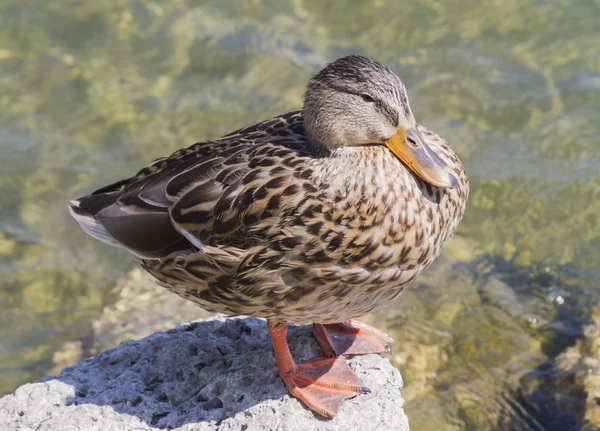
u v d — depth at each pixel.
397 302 10.60
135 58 14.37
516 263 11.23
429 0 14.91
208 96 13.80
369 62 6.46
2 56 14.29
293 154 6.42
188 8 14.91
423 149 6.39
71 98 13.81
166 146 13.08
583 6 14.84
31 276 11.45
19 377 10.18
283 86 13.89
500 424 9.16
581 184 12.27
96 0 14.94
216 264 6.23
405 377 9.67
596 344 10.04
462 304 10.60
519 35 14.52
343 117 6.38
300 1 14.98
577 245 11.48
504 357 9.92
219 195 6.29
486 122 13.23
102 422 6.50
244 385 6.69
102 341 10.41
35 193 12.53
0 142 13.12
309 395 6.48
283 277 6.20
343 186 6.20
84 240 12.02
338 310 6.48
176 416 6.59
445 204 6.60
